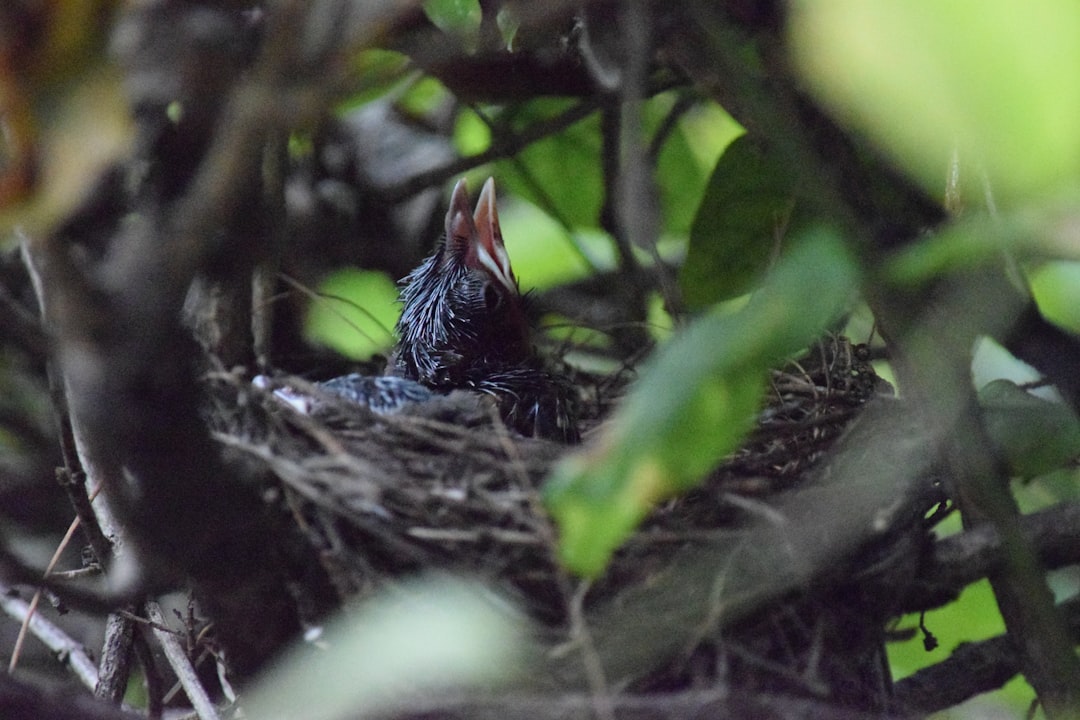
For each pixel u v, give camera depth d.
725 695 1.26
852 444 1.29
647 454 1.05
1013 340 1.30
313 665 1.26
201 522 1.25
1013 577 1.28
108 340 1.08
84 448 1.29
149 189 1.24
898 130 0.82
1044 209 0.95
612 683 1.27
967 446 1.27
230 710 1.30
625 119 1.26
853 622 1.28
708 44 1.26
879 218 1.28
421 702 1.26
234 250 1.27
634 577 1.27
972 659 1.31
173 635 1.30
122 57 1.08
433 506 1.28
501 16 1.29
